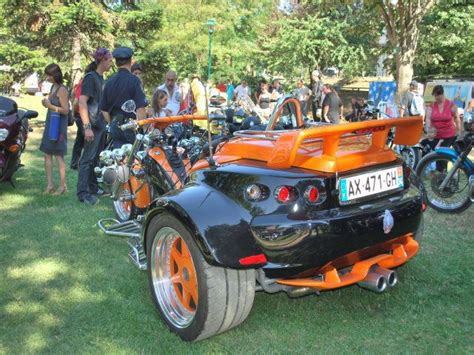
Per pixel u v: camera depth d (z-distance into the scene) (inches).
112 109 227.9
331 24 930.7
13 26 634.8
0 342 121.3
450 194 228.4
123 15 665.6
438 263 166.9
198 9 1198.9
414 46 592.1
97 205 239.3
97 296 145.6
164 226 123.1
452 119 305.0
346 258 116.1
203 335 117.0
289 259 110.0
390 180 127.3
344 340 121.8
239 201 114.1
